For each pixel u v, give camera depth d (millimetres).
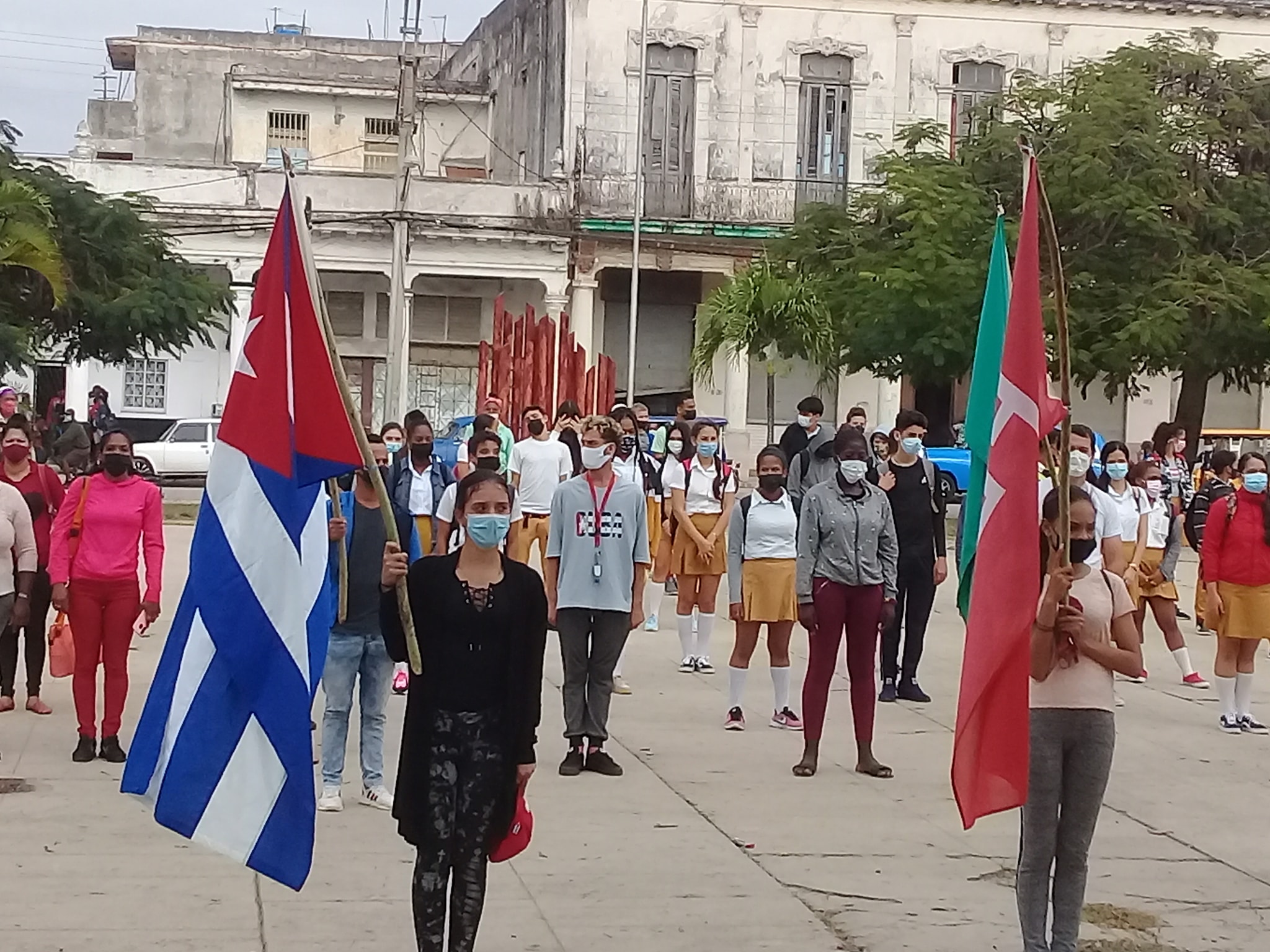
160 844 7980
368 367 42594
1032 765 6223
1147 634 17453
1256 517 11789
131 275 33062
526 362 23969
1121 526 12500
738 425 41219
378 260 40844
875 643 10078
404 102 33906
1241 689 11977
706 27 41062
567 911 7082
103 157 47656
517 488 14438
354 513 8672
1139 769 10555
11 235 22047
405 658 5844
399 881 7430
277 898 7125
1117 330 29516
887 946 6719
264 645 5875
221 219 40281
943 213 29797
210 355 42469
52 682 12492
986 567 6043
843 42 41375
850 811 9102
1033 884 6250
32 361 25344
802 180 41438
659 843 8289
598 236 40812
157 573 9820
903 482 12633
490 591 5824
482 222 40625
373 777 8859
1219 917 7301
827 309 29734
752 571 11250
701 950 6605
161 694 5922
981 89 41844
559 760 10258
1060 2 41438
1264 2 42344
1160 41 33094
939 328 29844
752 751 10680
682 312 42656
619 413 15109
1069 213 29797
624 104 40906
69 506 9758
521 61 44688
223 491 5961
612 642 9852
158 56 48219
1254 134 31969
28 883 7273
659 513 16172
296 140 45344
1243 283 29750
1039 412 6082
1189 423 32344
